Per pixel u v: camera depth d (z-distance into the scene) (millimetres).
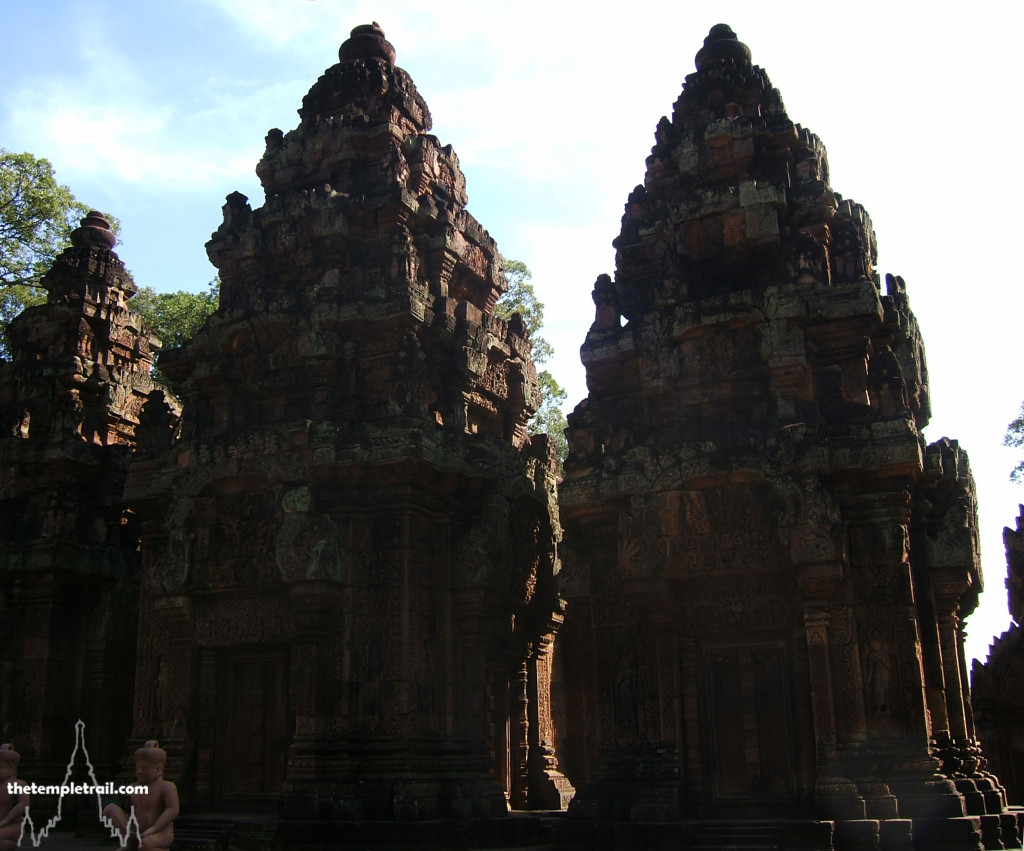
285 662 26328
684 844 20625
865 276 24109
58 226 39125
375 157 30344
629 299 26344
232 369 28750
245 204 30906
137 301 45250
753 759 22125
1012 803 32156
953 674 23672
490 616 27000
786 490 21891
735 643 22891
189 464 27688
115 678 31172
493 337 30062
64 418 32250
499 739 28234
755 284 24875
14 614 30953
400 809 23453
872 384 22922
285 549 24859
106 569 31547
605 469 24047
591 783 22766
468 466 26922
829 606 21812
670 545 22703
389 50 32844
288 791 24016
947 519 24062
